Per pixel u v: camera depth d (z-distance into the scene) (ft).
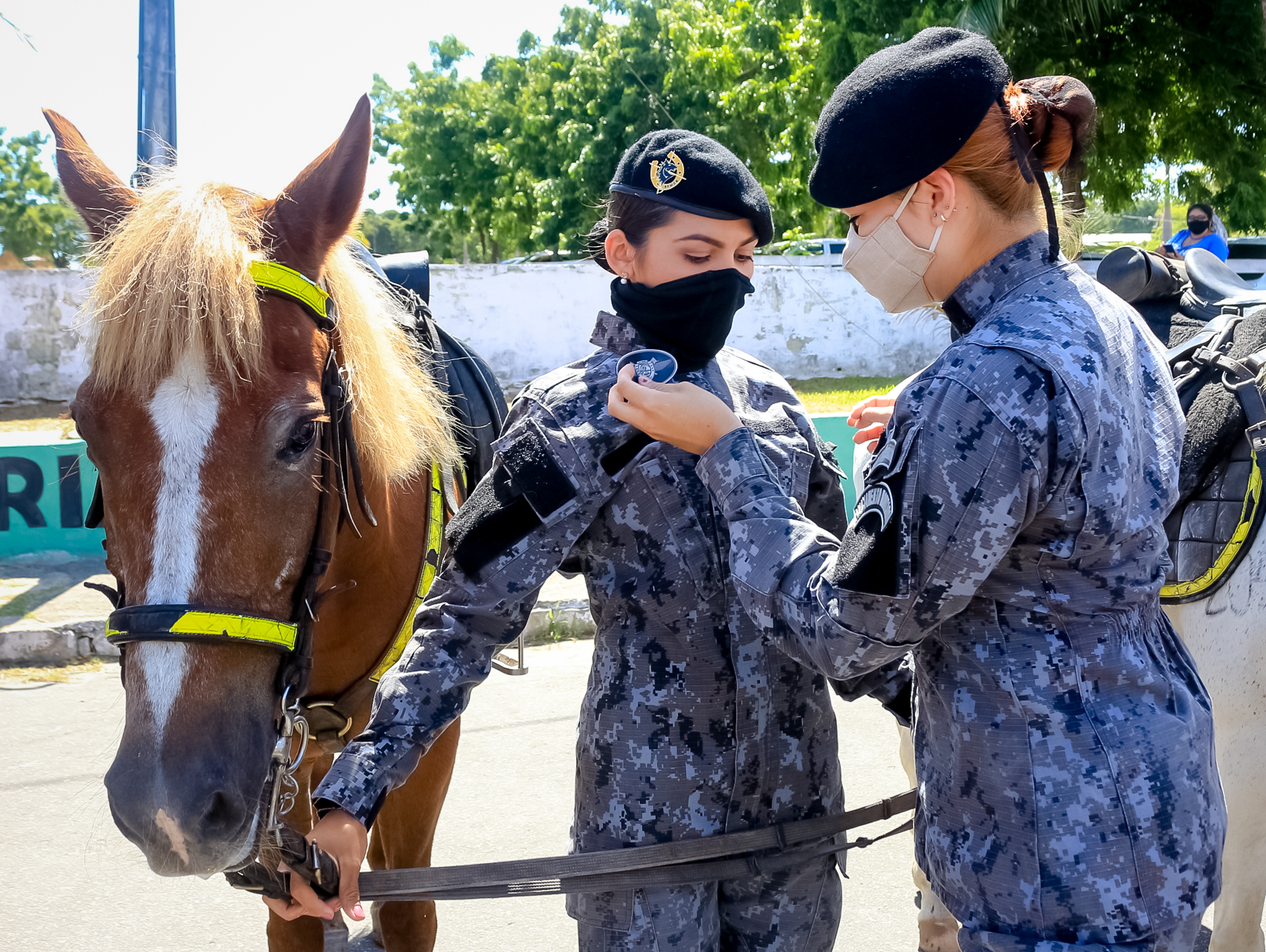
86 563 20.92
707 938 4.89
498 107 94.53
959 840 3.92
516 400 5.04
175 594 4.28
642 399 4.20
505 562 4.75
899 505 3.57
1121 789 3.65
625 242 4.97
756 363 5.54
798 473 5.15
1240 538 7.03
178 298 4.39
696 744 4.78
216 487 4.36
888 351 45.14
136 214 4.80
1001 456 3.48
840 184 3.84
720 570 4.76
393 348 6.11
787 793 5.00
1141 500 3.73
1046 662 3.70
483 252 116.26
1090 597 3.70
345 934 8.97
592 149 71.00
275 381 4.57
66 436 9.87
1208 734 3.91
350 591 6.03
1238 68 43.39
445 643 4.75
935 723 4.01
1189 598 7.42
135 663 4.28
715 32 69.41
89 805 11.56
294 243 5.05
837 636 3.68
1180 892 3.69
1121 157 45.39
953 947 8.44
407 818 6.71
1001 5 38.52
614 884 4.68
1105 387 3.60
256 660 4.49
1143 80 44.09
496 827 11.21
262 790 4.46
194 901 9.87
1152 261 9.16
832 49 47.39
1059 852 3.66
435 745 6.53
